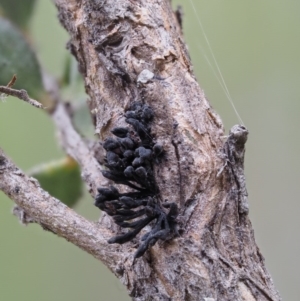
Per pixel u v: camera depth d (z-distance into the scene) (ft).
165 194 0.91
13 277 1.49
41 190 0.93
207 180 0.91
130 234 0.90
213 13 1.56
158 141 0.92
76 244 0.92
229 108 1.50
